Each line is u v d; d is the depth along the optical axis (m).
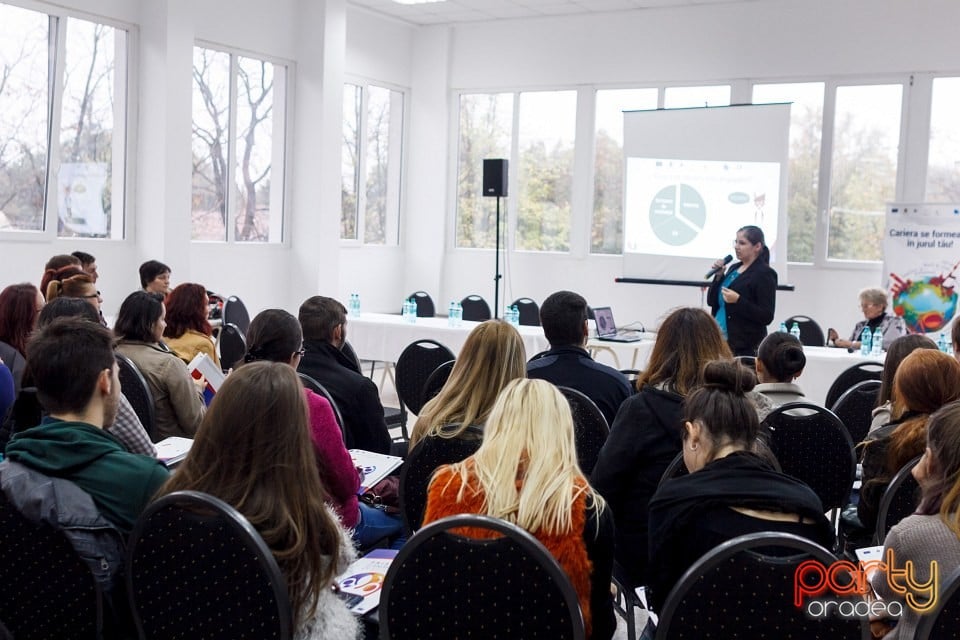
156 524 1.67
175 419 3.33
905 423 2.54
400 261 10.73
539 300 10.28
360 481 2.78
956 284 7.78
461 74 10.45
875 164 8.62
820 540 1.83
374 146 10.32
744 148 8.69
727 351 2.69
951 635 1.58
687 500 1.85
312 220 9.10
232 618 1.66
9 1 6.65
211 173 8.41
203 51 8.19
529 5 9.47
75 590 1.81
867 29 8.47
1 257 6.75
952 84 8.27
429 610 1.66
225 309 6.75
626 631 2.95
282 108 9.04
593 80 9.74
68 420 1.91
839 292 8.84
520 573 1.60
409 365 4.96
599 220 9.93
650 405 2.55
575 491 1.77
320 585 1.73
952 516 1.77
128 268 7.73
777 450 3.07
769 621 1.58
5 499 1.77
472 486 1.80
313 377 3.33
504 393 1.85
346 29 9.61
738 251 5.87
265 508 1.67
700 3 9.12
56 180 7.09
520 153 10.28
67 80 7.14
